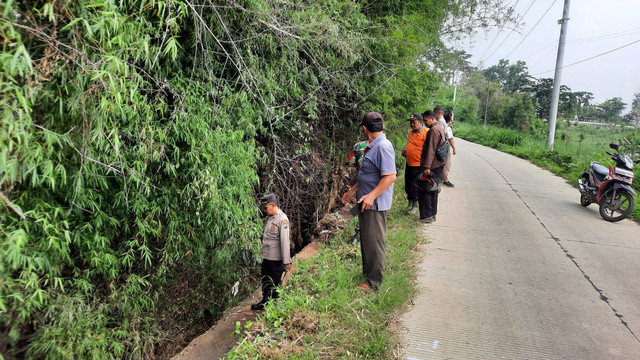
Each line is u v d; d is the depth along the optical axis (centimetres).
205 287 537
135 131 339
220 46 412
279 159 574
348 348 303
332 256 487
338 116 732
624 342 323
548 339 324
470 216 685
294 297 374
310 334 321
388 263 454
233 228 457
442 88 1142
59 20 254
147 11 334
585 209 768
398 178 999
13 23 219
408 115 922
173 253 429
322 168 727
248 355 298
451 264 472
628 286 428
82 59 253
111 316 404
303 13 473
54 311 332
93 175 312
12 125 220
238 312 470
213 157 405
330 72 583
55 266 319
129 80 316
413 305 372
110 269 374
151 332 450
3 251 248
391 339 315
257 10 412
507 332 333
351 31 564
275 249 442
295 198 675
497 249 528
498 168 1320
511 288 414
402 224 612
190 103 385
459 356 300
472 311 364
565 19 1672
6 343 304
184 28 394
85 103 276
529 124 3728
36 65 243
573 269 470
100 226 356
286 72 511
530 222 662
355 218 628
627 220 697
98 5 247
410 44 689
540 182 1060
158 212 402
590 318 359
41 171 281
